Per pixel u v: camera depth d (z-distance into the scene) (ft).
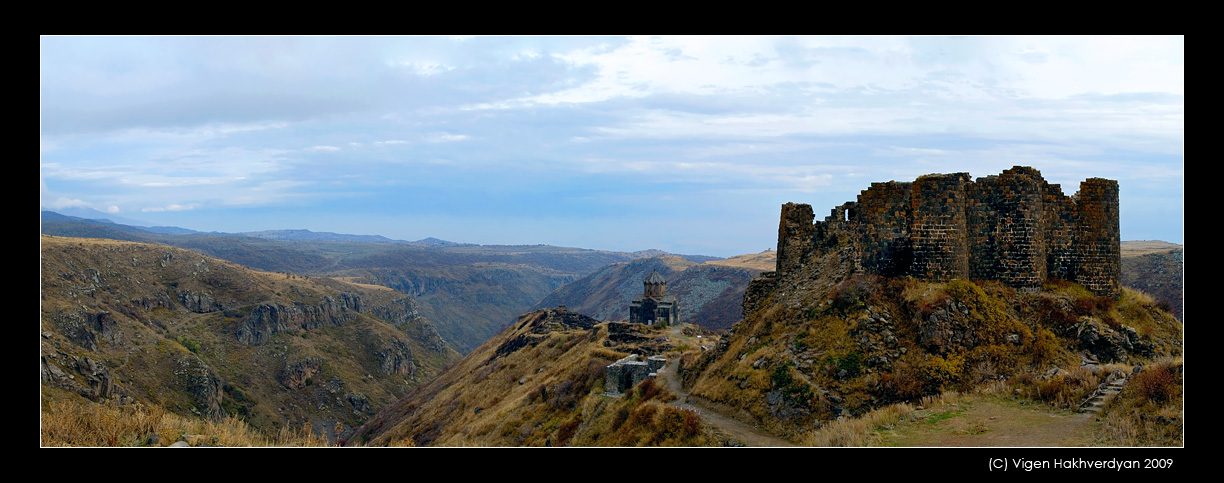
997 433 66.28
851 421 75.87
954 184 94.43
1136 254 360.48
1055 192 101.45
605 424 126.72
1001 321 89.61
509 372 379.55
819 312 96.63
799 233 128.88
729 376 101.65
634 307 447.42
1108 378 73.15
